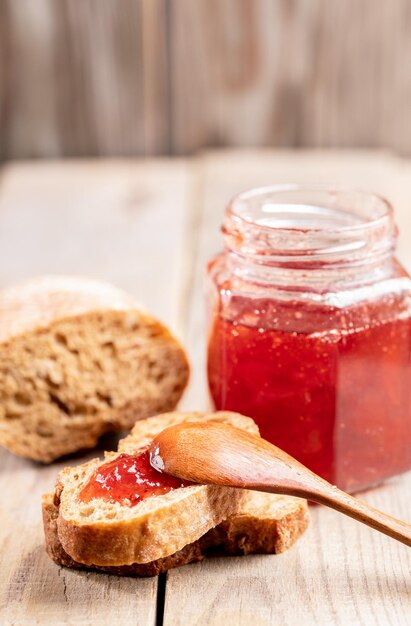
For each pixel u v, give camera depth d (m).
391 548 0.60
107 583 0.59
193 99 1.02
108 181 0.99
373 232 0.62
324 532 0.61
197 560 0.60
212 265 0.66
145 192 0.96
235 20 0.99
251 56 1.00
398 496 0.64
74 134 1.03
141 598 0.58
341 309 0.61
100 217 0.92
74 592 0.59
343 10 0.99
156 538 0.58
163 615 0.57
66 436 0.68
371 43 1.00
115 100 1.01
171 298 0.80
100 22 0.99
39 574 0.60
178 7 0.99
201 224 0.90
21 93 1.01
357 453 0.63
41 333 0.67
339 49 1.00
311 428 0.62
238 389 0.63
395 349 0.63
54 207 0.94
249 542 0.60
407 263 0.82
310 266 0.62
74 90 1.01
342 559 0.60
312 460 0.63
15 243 0.89
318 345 0.61
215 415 0.64
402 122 1.02
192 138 1.04
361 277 0.62
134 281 0.83
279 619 0.57
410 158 1.04
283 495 0.61
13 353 0.67
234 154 1.03
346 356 0.62
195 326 0.77
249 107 1.02
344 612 0.57
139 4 0.99
